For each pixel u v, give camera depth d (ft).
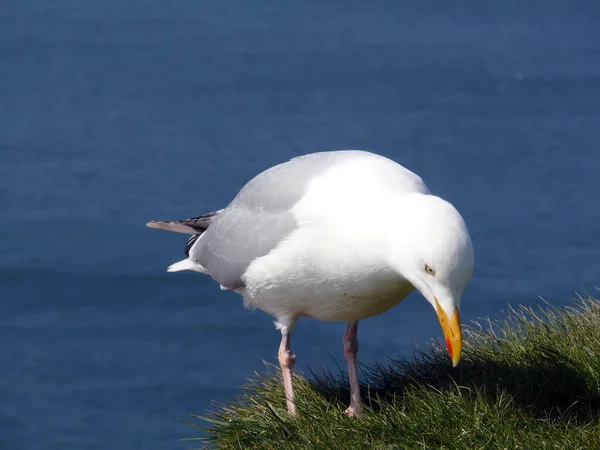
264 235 27.86
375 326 84.94
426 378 27.86
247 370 85.40
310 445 24.59
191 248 33.35
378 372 29.58
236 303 98.43
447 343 23.95
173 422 78.54
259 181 29.30
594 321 29.01
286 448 24.99
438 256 23.56
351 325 28.58
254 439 26.02
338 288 26.30
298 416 26.40
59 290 105.60
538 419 24.56
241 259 28.89
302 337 82.58
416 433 24.39
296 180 27.66
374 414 25.27
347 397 28.55
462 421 24.57
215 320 95.40
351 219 25.45
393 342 81.76
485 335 29.96
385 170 26.53
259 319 94.53
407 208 24.32
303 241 26.25
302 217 26.45
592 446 23.26
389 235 24.61
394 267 24.88
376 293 26.14
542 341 28.43
